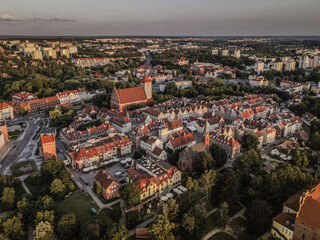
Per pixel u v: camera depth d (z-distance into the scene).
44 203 151.25
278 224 136.12
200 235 138.50
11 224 137.12
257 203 146.50
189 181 167.00
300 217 127.12
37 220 139.00
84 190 180.75
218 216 150.50
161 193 176.00
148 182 167.75
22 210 150.38
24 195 162.75
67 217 138.88
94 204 166.38
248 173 186.00
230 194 162.50
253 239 141.38
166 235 131.50
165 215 138.88
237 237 142.75
